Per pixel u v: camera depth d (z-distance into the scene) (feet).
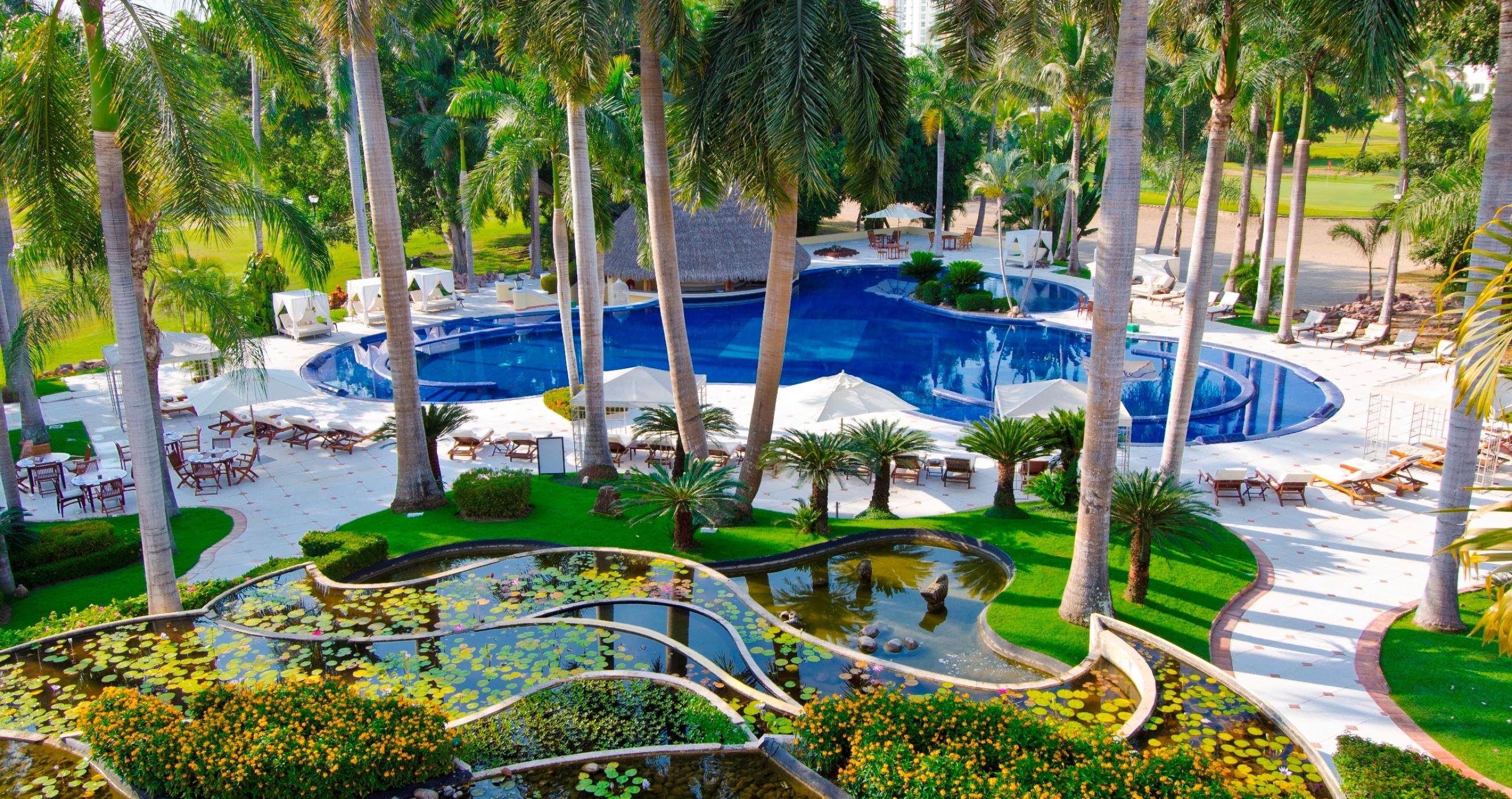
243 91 143.13
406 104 143.33
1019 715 34.58
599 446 68.49
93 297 61.62
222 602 48.21
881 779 31.01
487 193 83.51
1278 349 102.63
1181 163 140.87
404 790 32.65
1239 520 59.16
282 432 78.07
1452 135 116.57
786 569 54.19
